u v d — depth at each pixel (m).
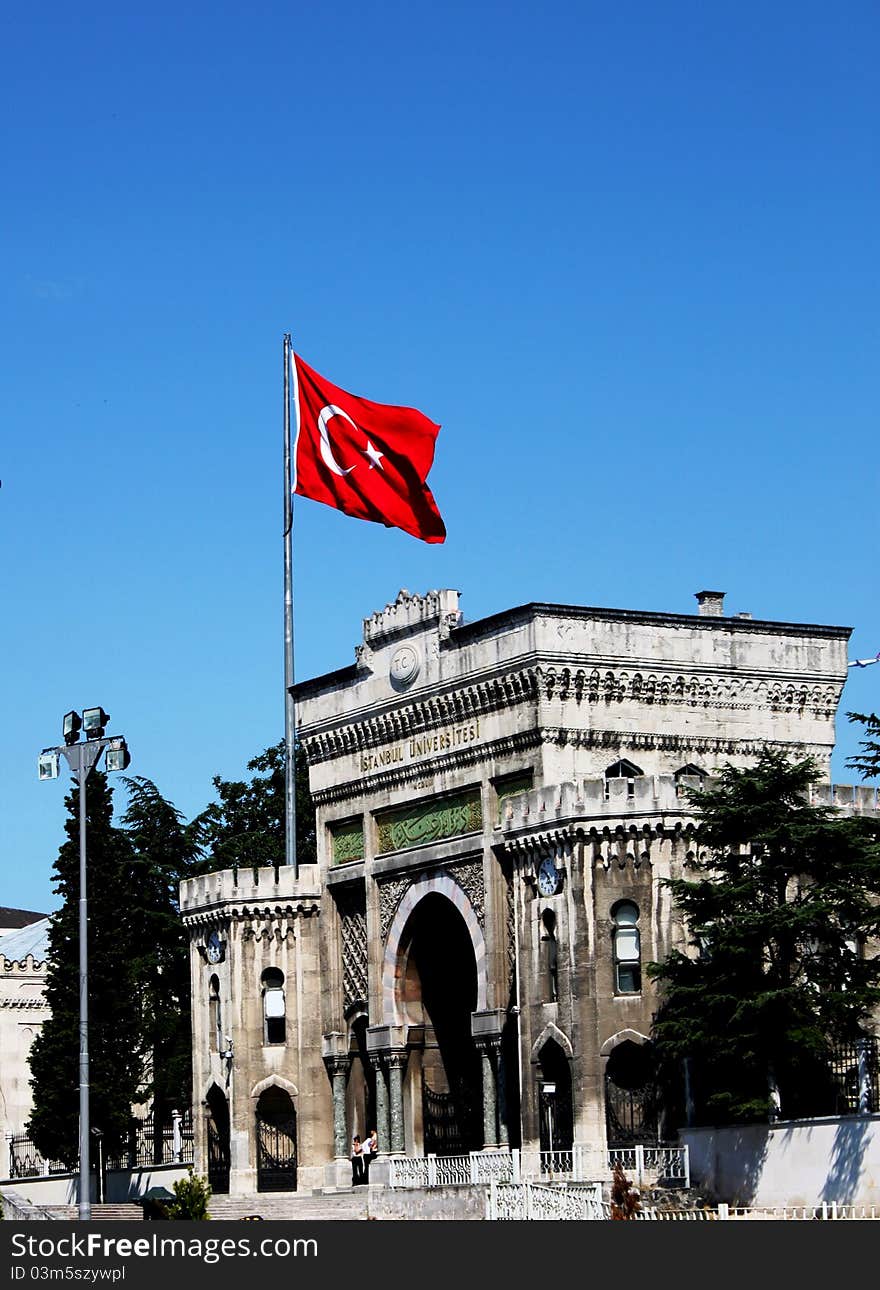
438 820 109.00
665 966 90.44
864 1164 80.00
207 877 119.00
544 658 102.00
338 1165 114.12
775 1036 86.06
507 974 103.62
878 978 88.06
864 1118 80.19
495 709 104.94
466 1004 112.31
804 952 90.12
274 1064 115.88
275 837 147.50
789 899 91.50
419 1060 110.88
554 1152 95.12
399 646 111.69
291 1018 116.38
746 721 106.31
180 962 145.00
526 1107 97.81
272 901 116.94
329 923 116.50
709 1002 86.81
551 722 102.06
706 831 91.12
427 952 111.69
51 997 129.88
